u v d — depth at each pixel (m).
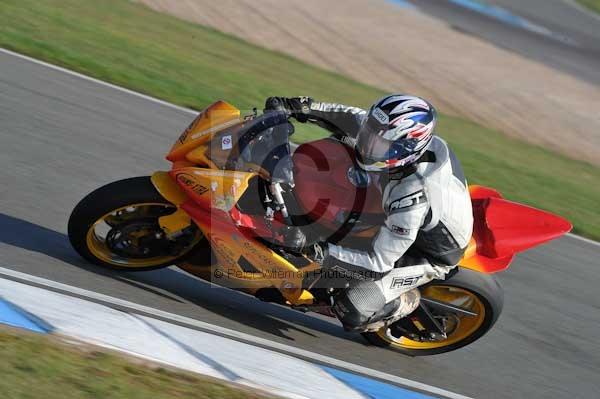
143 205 16.58
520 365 19.70
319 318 19.77
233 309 18.23
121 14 50.94
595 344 21.91
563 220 18.38
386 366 18.17
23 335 13.51
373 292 17.06
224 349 15.69
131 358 13.98
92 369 13.25
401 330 18.56
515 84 67.06
